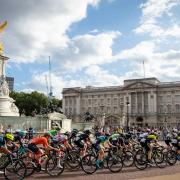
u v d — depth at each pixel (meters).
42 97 193.00
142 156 25.20
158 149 26.31
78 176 21.05
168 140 27.98
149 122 197.25
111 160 23.19
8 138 20.44
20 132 22.86
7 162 18.45
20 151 21.05
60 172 21.33
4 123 55.47
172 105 195.38
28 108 192.25
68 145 23.78
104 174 22.03
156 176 21.11
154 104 198.38
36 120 58.31
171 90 196.62
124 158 26.50
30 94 195.25
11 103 65.88
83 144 23.81
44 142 21.00
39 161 20.69
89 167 22.28
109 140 25.34
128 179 19.94
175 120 192.62
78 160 23.86
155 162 25.78
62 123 66.25
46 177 20.59
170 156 27.41
